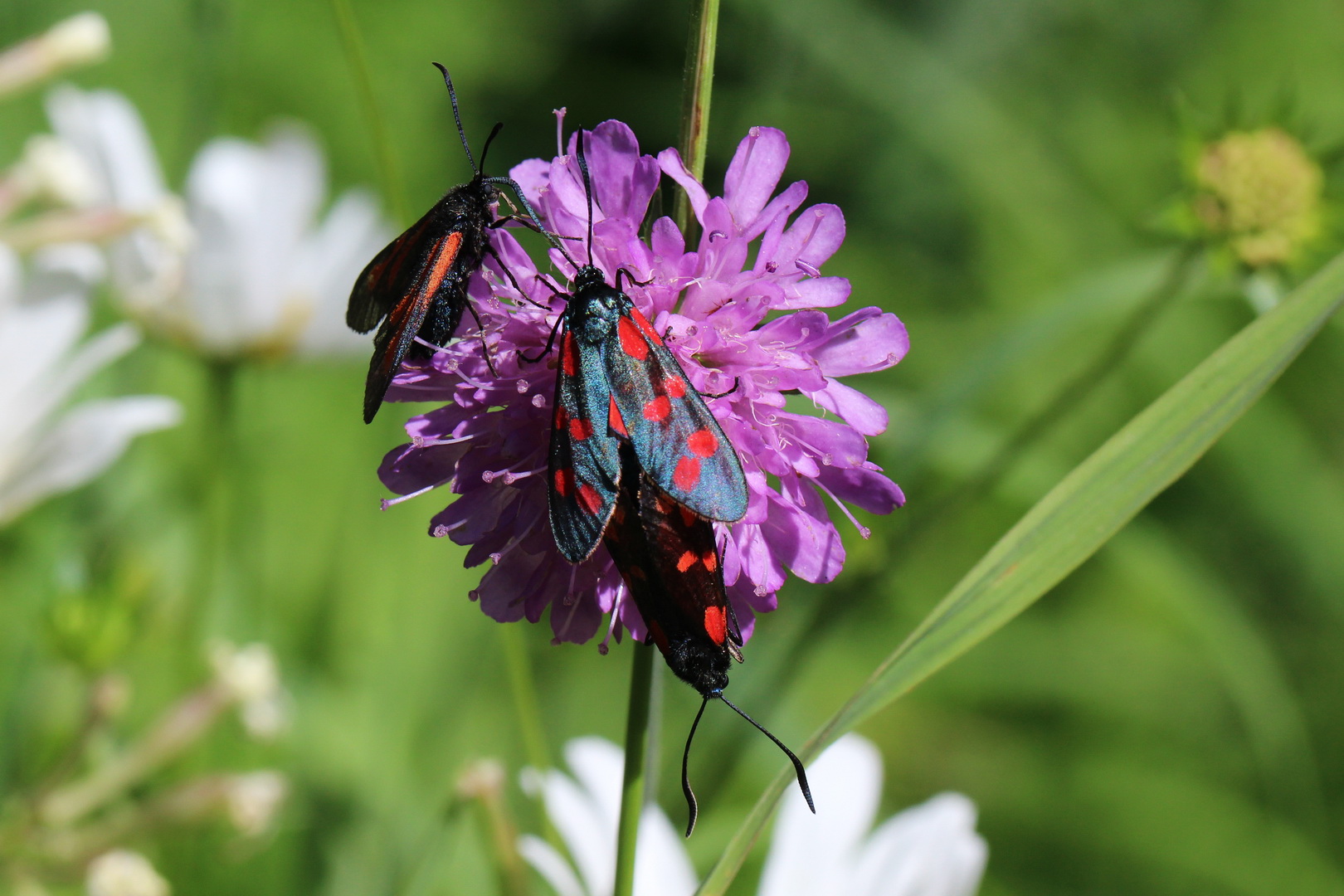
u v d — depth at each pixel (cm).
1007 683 52
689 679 26
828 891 31
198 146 38
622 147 27
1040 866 49
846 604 34
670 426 26
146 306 34
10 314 29
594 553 27
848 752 32
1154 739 50
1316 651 53
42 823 30
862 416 27
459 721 41
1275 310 26
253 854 34
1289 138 34
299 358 35
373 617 42
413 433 27
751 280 27
